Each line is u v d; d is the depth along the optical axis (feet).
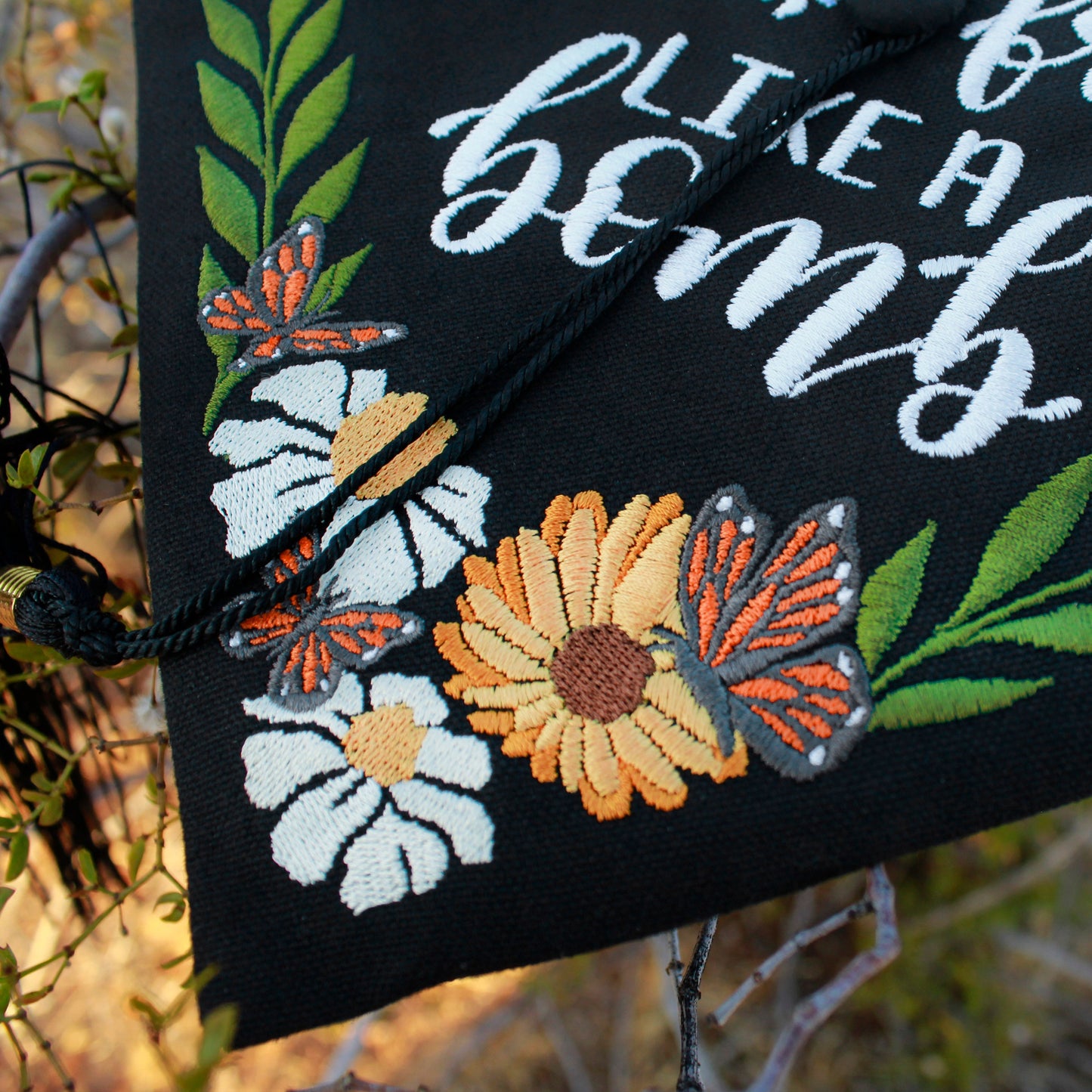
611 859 1.33
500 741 1.40
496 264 1.66
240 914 1.36
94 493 3.71
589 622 1.44
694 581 1.44
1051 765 1.32
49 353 4.00
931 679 1.36
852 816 1.32
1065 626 1.37
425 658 1.43
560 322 1.57
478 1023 3.99
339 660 1.44
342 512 1.50
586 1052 4.04
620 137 1.74
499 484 1.50
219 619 1.45
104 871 1.98
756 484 1.47
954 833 1.30
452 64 1.83
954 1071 3.94
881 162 1.66
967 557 1.40
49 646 1.49
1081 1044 4.02
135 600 1.85
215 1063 1.10
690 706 1.39
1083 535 1.41
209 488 1.54
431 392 1.57
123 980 3.48
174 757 1.44
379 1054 3.93
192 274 1.69
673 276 1.60
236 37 1.87
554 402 1.54
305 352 1.61
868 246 1.60
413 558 1.47
